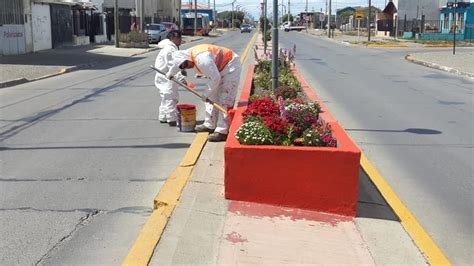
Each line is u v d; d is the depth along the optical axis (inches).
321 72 849.5
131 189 242.5
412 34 2310.5
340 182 211.0
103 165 281.6
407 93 602.2
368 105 506.3
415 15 2498.8
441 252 187.6
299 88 464.4
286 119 242.5
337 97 560.7
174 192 225.3
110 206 220.8
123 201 227.0
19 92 584.1
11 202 224.5
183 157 297.7
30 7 1166.3
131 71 842.8
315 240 188.7
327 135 228.2
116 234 193.3
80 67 882.8
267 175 214.8
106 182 252.5
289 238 188.7
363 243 189.2
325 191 212.4
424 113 464.1
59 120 411.5
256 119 253.1
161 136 351.6
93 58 1063.0
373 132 381.7
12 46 1098.1
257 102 280.4
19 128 379.9
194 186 234.8
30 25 1168.8
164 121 396.8
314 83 692.1
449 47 1692.9
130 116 429.4
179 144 328.2
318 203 213.8
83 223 202.7
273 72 430.3
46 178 258.4
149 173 267.6
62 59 1007.6
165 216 199.5
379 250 185.6
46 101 514.6
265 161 213.9
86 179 256.8
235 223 198.7
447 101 540.4
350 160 209.0
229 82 329.7
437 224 215.5
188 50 320.2
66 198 229.9
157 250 174.9
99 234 193.2
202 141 325.7
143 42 1509.6
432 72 873.5
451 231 209.0
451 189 257.8
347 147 213.9
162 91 388.2
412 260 179.6
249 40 2155.5
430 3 2504.9
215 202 217.0
